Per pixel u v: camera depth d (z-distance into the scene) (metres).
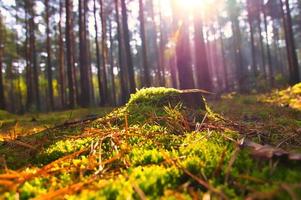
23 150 4.68
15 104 60.69
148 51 57.97
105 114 6.67
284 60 67.56
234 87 44.28
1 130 9.88
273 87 27.47
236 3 47.19
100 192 2.62
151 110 5.99
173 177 2.92
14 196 2.65
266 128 5.07
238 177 2.75
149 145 4.10
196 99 6.75
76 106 27.11
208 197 2.41
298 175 2.62
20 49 45.69
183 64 13.80
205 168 3.00
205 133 4.38
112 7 37.16
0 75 30.70
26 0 35.69
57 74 55.22
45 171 3.29
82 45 27.97
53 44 48.28
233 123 5.20
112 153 3.83
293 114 9.14
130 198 2.47
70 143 4.52
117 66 62.81
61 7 35.91
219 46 72.75
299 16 47.59
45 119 13.62
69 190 2.69
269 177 2.73
